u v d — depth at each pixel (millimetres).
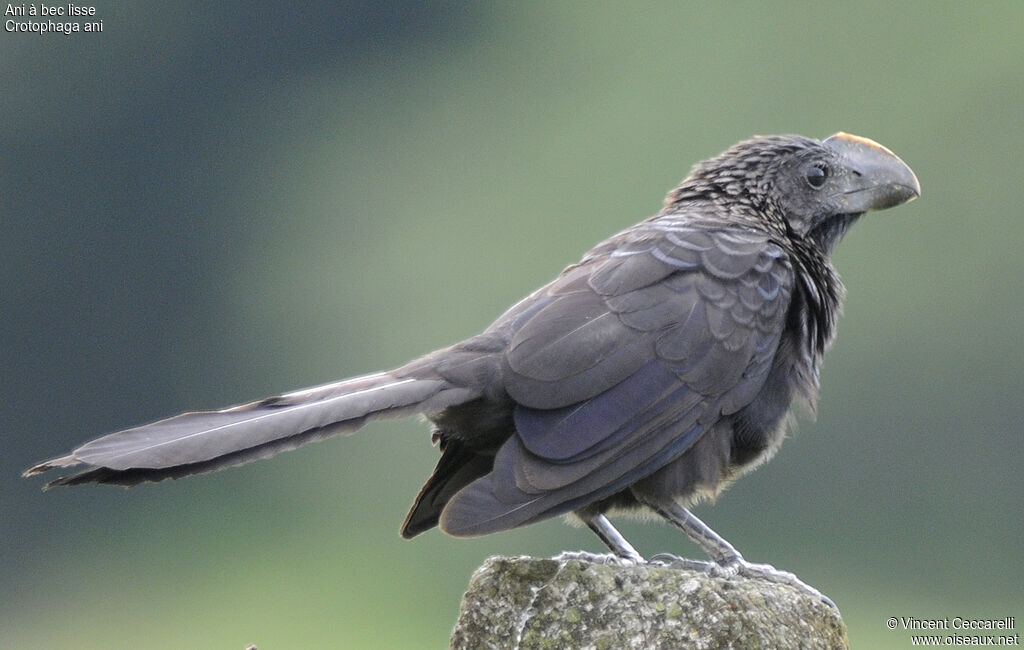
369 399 6637
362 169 22812
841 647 6684
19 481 20438
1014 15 21844
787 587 6707
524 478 6574
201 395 21391
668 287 7086
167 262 22078
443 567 18109
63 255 21922
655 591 6387
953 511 18438
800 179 8047
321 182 22641
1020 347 19094
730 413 7066
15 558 19797
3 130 22141
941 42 22078
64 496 20031
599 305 6980
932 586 17734
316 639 17484
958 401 19000
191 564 19031
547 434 6684
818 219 8094
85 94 22344
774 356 7324
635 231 7539
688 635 6289
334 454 19219
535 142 22422
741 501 17859
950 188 20797
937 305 19609
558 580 6488
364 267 21766
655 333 6934
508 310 7258
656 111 22312
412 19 23953
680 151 21859
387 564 18328
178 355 21500
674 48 22969
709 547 7016
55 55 22328
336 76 23531
